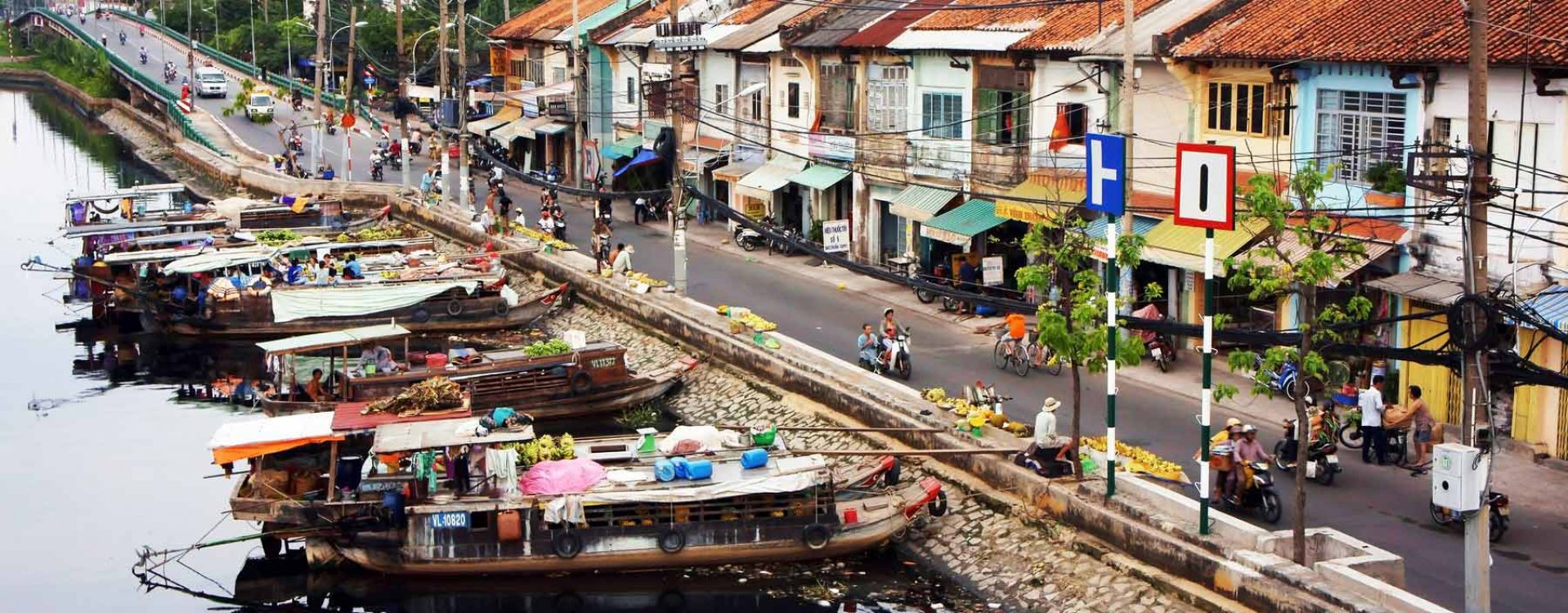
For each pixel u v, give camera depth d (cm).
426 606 2978
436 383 3347
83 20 16725
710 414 4053
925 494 3088
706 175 6444
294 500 3028
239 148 9312
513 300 5234
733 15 6359
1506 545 2641
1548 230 3095
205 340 5312
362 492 3033
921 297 4772
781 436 3484
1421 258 3356
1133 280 4172
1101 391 3719
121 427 4297
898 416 3441
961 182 4772
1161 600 2572
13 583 3105
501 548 2995
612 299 5062
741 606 2861
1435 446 2239
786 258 5594
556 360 4097
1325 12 3678
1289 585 2359
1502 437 3139
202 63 13425
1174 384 3747
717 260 5638
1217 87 3869
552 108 7631
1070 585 2723
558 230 6203
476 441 2995
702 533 2995
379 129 9631
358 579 3108
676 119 4794
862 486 3156
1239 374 3791
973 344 4244
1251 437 2852
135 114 12081
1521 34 3102
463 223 6494
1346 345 2605
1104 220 4172
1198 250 3747
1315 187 2364
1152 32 4072
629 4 7412
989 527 3000
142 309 5506
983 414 3259
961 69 4738
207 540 3366
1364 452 3138
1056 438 3011
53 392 4712
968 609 2777
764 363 4062
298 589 3080
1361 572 2345
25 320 5778
